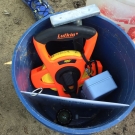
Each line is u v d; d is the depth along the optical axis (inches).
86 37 37.2
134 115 47.3
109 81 38.5
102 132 45.9
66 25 35.7
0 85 48.7
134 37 44.5
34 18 55.2
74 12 35.1
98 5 41.7
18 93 31.9
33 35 37.4
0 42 52.6
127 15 39.9
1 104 47.3
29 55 39.6
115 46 39.1
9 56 51.4
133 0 37.3
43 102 40.0
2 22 54.5
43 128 45.9
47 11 53.4
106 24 37.2
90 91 37.7
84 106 38.2
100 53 43.6
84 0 57.4
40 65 44.1
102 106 35.7
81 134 31.1
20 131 45.6
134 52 34.9
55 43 41.8
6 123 46.1
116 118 32.2
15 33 53.6
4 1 56.6
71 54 38.1
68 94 42.4
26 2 55.3
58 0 57.4
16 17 55.2
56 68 38.8
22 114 46.6
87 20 38.3
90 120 42.3
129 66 37.2
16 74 34.4
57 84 41.2
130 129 46.4
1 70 50.0
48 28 36.0
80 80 41.7
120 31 36.2
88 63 39.8
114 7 39.7
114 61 41.3
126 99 36.0
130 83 36.7
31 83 41.6
